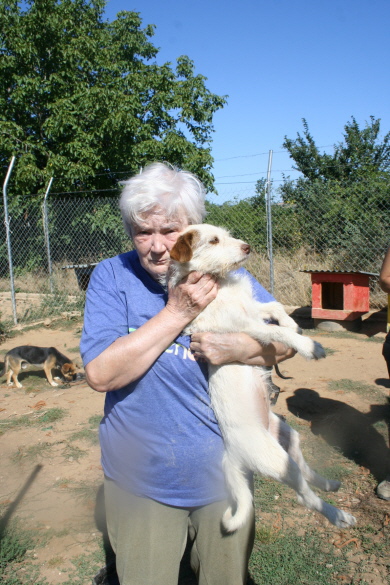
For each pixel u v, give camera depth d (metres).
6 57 15.16
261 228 9.42
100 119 14.88
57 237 12.45
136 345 1.76
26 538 3.06
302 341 2.16
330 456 3.91
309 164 18.36
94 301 1.96
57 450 4.29
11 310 10.62
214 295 1.84
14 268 12.52
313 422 4.55
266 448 2.13
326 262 9.12
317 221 9.03
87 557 2.90
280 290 9.38
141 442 1.84
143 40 18.77
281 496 3.40
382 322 8.12
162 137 16.98
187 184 2.03
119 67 17.28
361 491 3.41
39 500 3.51
